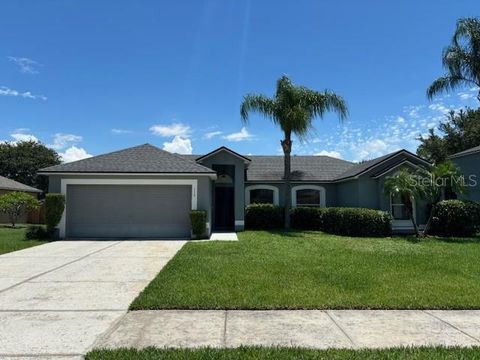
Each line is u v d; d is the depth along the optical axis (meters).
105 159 18.42
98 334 5.32
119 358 4.43
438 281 8.25
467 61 20.58
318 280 8.29
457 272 9.24
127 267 10.20
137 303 6.62
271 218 22.38
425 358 4.42
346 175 22.50
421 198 17.66
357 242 15.41
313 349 4.74
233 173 22.22
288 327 5.61
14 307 6.57
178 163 18.22
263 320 5.90
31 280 8.63
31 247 14.27
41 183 47.56
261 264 10.16
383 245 14.48
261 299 6.81
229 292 7.27
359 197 20.59
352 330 5.49
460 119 33.56
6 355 4.61
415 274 8.95
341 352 4.62
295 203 24.19
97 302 6.87
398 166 19.77
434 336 5.27
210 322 5.81
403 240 16.28
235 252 12.40
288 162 21.59
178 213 17.72
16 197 23.73
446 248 13.69
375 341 5.09
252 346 4.84
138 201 17.72
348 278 8.45
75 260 11.30
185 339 5.14
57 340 5.09
